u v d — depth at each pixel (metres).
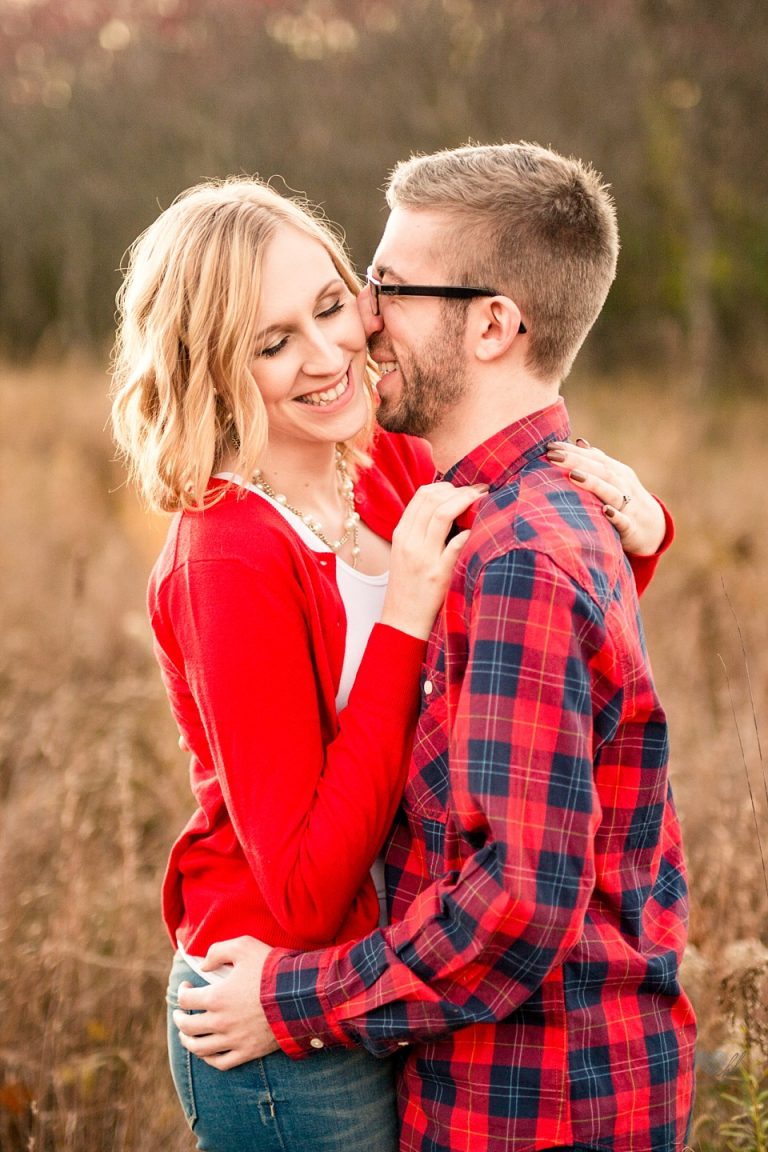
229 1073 1.68
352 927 1.67
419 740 1.61
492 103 15.74
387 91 16.02
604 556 1.54
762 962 2.13
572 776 1.41
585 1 15.67
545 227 1.62
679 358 13.93
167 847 3.36
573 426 9.47
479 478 1.66
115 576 5.75
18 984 2.66
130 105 16.84
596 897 1.57
